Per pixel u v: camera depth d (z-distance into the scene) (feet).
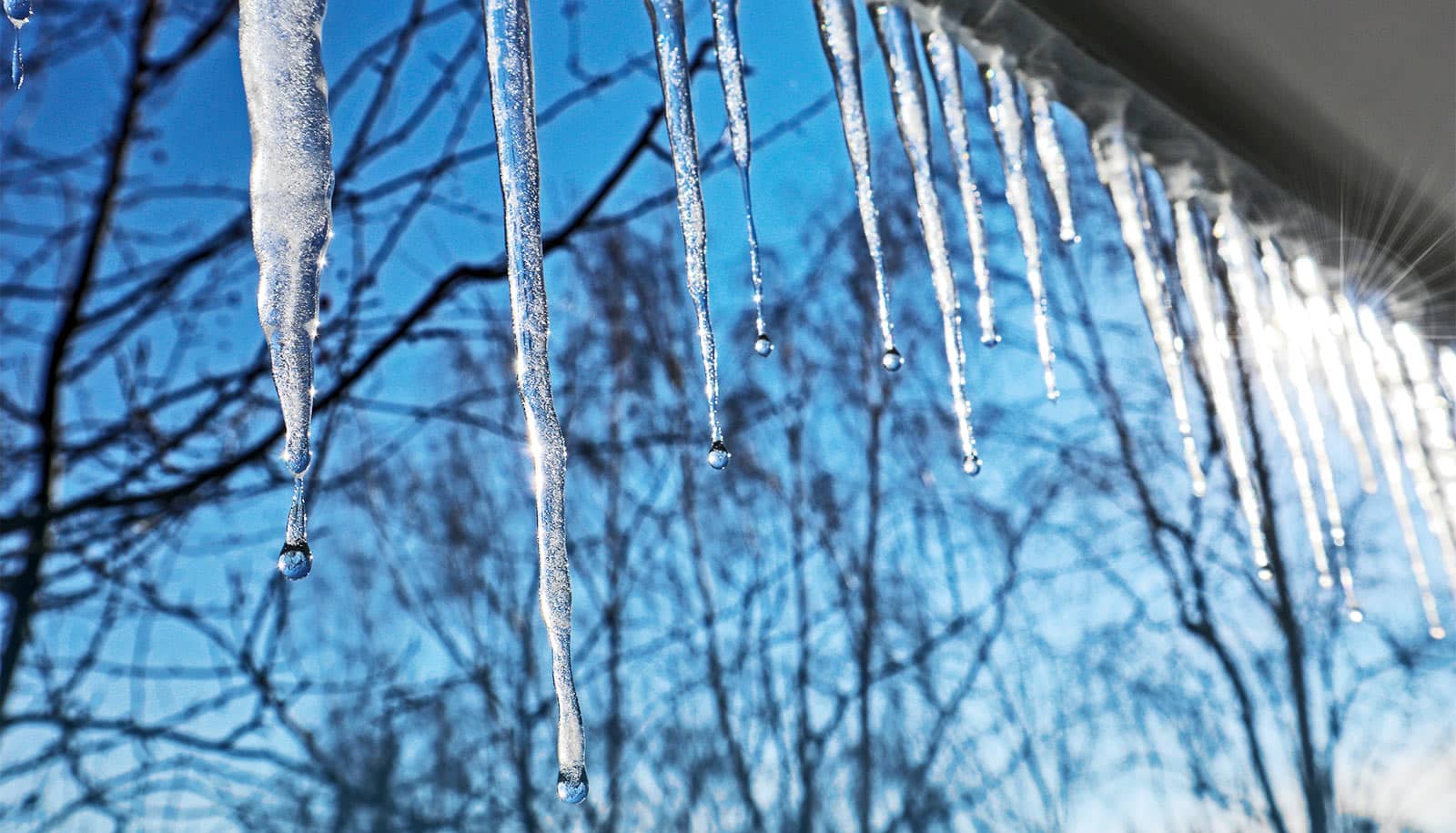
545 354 3.20
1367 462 6.97
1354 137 3.62
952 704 24.57
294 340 2.85
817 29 4.65
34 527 8.38
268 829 18.11
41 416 8.47
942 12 3.62
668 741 23.97
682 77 4.08
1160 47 3.30
